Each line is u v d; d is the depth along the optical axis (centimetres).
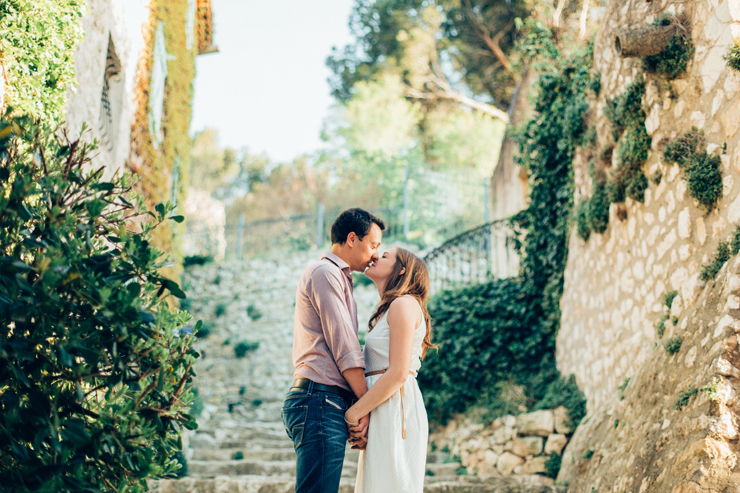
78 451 183
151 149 557
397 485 225
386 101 1844
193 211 2123
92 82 399
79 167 207
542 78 636
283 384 1003
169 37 629
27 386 174
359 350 238
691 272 345
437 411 654
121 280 189
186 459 565
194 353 206
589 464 398
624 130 446
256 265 1110
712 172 326
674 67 366
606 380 466
